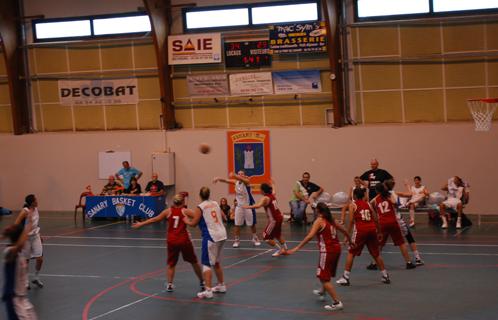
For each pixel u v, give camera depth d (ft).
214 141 79.56
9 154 87.45
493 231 58.90
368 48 74.43
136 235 64.18
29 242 41.32
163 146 81.35
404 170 72.90
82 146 84.58
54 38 84.94
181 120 82.07
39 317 34.99
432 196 63.00
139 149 82.28
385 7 73.67
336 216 70.95
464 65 71.92
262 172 77.92
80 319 34.30
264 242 57.41
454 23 71.77
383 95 74.64
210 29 79.10
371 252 40.16
